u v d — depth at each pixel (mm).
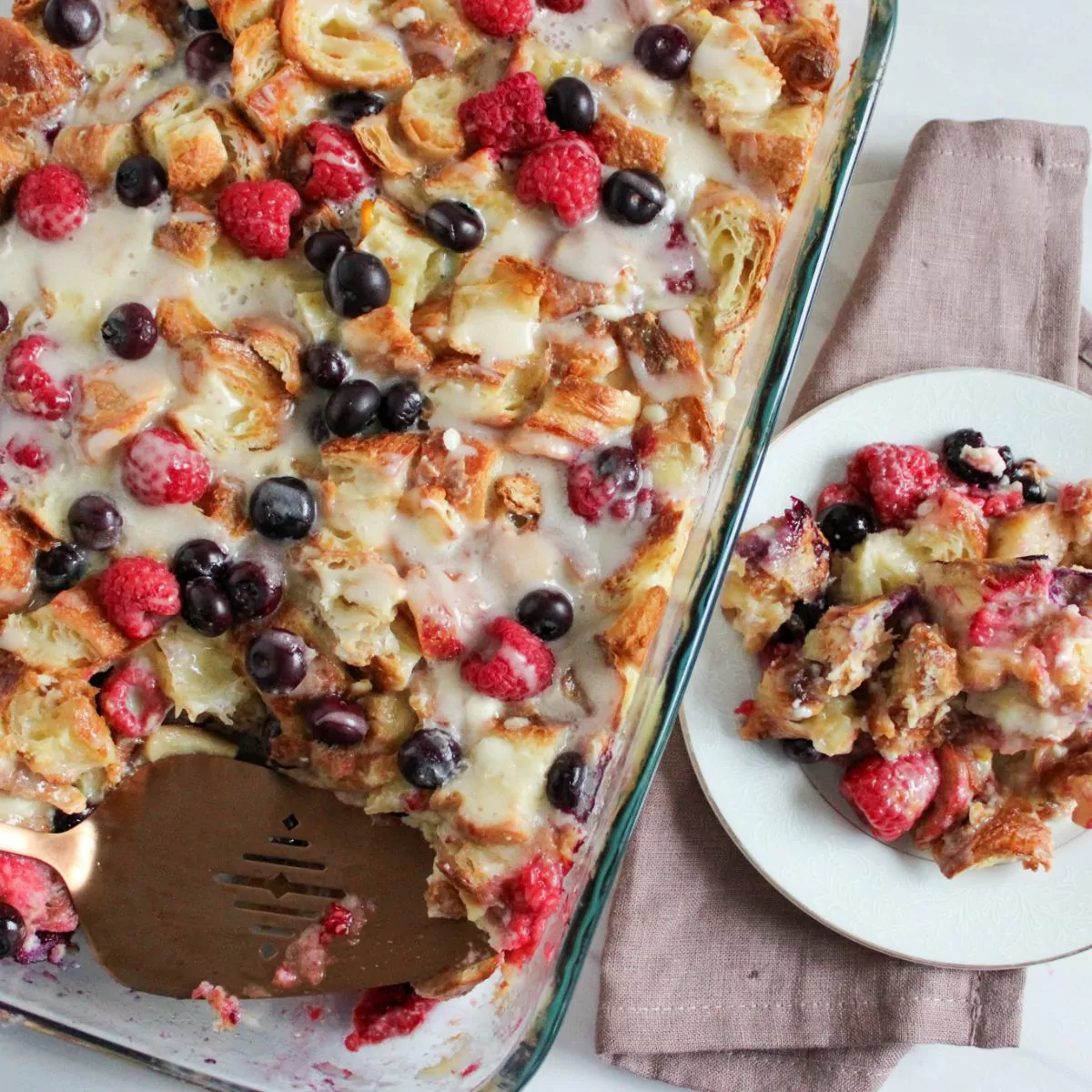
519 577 635
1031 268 747
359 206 641
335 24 650
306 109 643
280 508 625
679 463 646
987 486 726
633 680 636
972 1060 722
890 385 729
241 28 642
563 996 635
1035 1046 721
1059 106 759
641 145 645
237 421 635
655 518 643
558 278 640
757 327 662
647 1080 712
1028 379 731
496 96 638
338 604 627
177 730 647
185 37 654
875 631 698
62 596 625
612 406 638
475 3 648
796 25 663
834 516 720
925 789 697
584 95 641
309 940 638
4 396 631
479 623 632
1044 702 688
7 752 631
